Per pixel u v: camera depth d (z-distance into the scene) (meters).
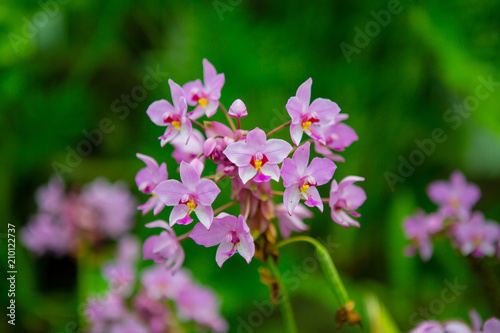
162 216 1.28
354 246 1.34
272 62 1.27
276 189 1.20
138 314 0.87
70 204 1.12
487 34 1.17
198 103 0.63
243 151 0.59
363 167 1.34
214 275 1.21
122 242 1.10
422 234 0.81
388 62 1.28
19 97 1.24
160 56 1.40
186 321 0.88
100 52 1.35
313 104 0.60
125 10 1.31
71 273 1.29
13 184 1.31
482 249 0.79
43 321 1.18
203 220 0.59
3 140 1.25
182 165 0.59
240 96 1.29
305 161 0.60
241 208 0.64
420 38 1.25
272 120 1.26
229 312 1.16
